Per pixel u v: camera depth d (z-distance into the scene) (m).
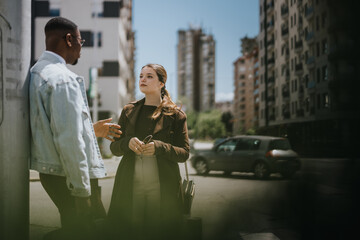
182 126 2.88
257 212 5.68
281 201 6.15
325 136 3.74
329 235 4.00
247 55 89.88
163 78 2.93
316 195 5.50
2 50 2.16
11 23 2.20
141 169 2.80
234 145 12.33
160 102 2.98
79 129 2.12
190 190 3.00
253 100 86.12
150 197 2.81
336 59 3.20
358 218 4.59
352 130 3.42
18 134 2.20
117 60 36.47
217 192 8.30
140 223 2.79
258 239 3.98
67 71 2.29
